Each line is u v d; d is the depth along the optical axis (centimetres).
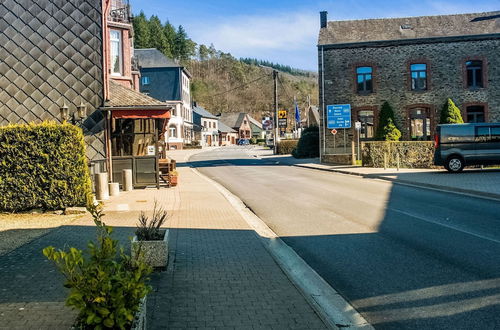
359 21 3572
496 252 746
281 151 5116
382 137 3234
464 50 3231
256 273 647
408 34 3331
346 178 2189
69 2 1589
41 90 1570
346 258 748
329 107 3312
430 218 1070
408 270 668
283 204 1380
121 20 2403
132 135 1758
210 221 1063
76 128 1198
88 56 1593
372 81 3306
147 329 451
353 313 521
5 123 1548
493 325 466
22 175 1166
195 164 3694
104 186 1404
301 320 481
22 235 895
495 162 2178
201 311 503
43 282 582
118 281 359
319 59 3347
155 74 7338
